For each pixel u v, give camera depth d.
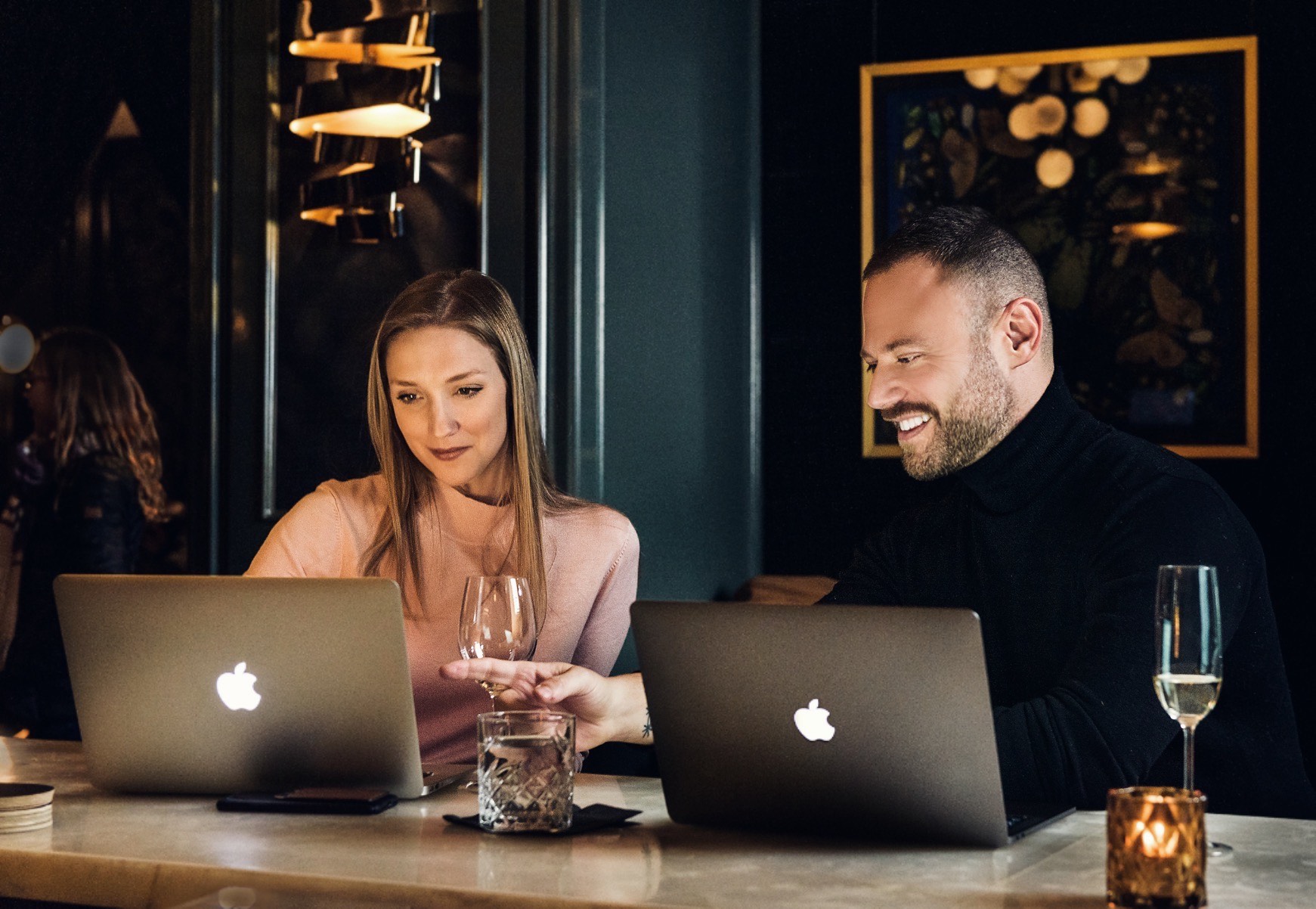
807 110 3.93
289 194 3.30
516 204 3.06
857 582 2.24
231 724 1.65
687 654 1.48
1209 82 3.56
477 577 1.72
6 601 3.65
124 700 1.66
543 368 3.03
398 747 1.63
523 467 2.31
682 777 1.51
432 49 3.11
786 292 3.95
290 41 3.29
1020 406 1.99
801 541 3.92
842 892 1.23
